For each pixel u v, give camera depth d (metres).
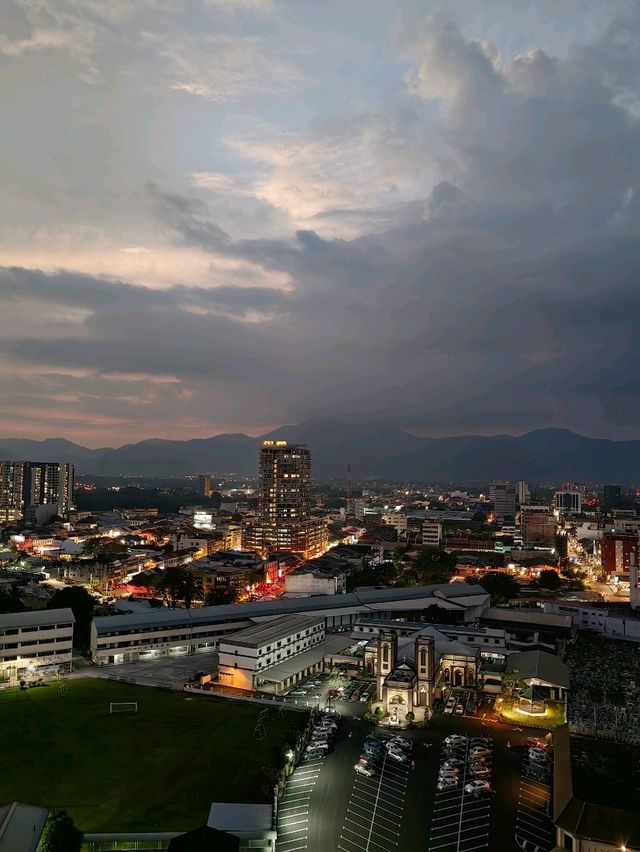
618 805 78.25
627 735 108.19
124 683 138.50
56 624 146.88
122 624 157.50
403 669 122.50
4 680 139.12
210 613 170.88
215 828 75.00
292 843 77.38
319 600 192.62
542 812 84.12
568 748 96.50
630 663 156.00
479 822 81.81
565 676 133.50
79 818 82.81
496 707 122.94
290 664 143.62
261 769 96.31
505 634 161.12
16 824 71.50
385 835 79.19
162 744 105.62
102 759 100.19
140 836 75.81
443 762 99.12
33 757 100.94
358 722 116.19
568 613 199.00
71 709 121.69
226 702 126.75
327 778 93.88
